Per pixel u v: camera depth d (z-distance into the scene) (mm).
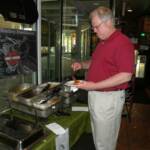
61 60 3277
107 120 1534
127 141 2762
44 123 1671
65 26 3400
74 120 1780
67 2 3406
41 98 1632
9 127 1443
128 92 3627
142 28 7430
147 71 6133
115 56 1417
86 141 2037
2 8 1714
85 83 1472
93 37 3781
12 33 1906
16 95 1662
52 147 1463
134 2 5344
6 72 1889
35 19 2061
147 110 4031
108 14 1380
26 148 1288
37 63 2312
